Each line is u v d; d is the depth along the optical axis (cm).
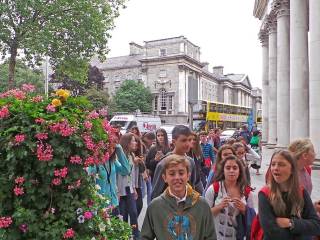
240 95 12250
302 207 351
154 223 309
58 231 369
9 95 402
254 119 4691
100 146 403
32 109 381
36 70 3209
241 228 411
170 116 7600
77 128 380
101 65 8719
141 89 7125
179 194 312
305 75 2014
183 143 503
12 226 370
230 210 414
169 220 305
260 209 353
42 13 2791
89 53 2995
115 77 8438
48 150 365
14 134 371
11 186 374
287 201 350
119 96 6962
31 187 371
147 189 843
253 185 1320
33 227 368
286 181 354
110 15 3097
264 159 2372
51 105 388
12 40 2830
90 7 2856
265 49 3866
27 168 371
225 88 10775
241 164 434
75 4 2803
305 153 436
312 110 1652
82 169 387
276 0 2638
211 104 4375
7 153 371
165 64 7769
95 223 410
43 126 370
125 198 692
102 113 432
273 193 351
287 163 352
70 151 378
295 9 2047
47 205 380
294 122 2000
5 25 2758
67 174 379
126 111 6825
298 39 2023
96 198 428
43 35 2711
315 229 343
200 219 309
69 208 381
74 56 2953
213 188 435
